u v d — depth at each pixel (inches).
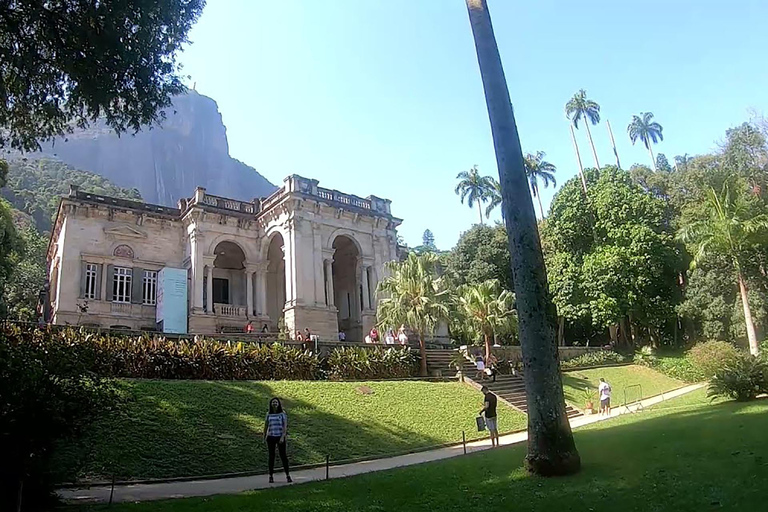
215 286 1530.5
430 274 1160.2
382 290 1173.1
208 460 538.9
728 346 1384.1
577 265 1815.9
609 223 1788.9
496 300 1371.8
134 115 514.0
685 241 1567.4
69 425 331.6
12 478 304.0
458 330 1350.9
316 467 568.4
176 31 490.6
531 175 2513.5
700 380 1411.2
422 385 976.9
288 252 1358.3
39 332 690.2
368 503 316.2
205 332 1312.7
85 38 445.7
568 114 2539.4
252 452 577.3
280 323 1346.0
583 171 2043.6
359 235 1517.0
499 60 433.4
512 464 410.0
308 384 839.1
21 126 523.5
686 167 2081.7
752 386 749.3
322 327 1328.7
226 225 1439.5
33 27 452.1
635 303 1692.9
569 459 351.6
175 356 780.0
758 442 383.6
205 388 714.2
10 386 302.0
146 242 1384.1
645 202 1793.8
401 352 1087.6
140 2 445.4
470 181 2449.6
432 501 312.3
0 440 297.4
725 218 1363.2
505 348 1373.0
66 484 422.9
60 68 468.4
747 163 1755.7
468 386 1026.7
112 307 1280.8
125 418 568.7
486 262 2089.1
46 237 2554.1
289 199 1360.7
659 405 985.5
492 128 421.1
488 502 299.6
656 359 1595.7
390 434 721.6
